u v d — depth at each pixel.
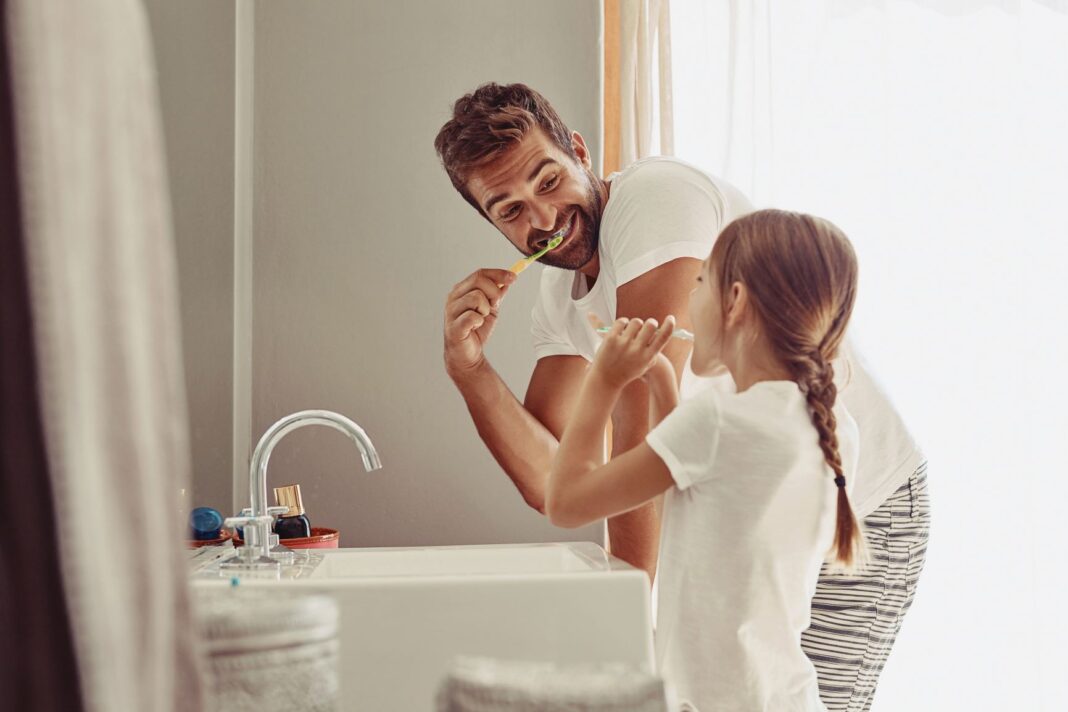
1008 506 2.03
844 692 1.18
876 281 2.05
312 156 1.94
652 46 2.01
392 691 0.87
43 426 0.45
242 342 1.91
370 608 0.87
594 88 1.99
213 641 0.66
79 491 0.44
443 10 1.98
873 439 1.20
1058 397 2.04
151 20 1.35
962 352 2.05
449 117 1.97
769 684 0.95
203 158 1.63
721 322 1.03
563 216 1.38
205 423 1.64
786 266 0.99
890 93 2.06
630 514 1.29
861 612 1.18
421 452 1.94
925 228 2.06
